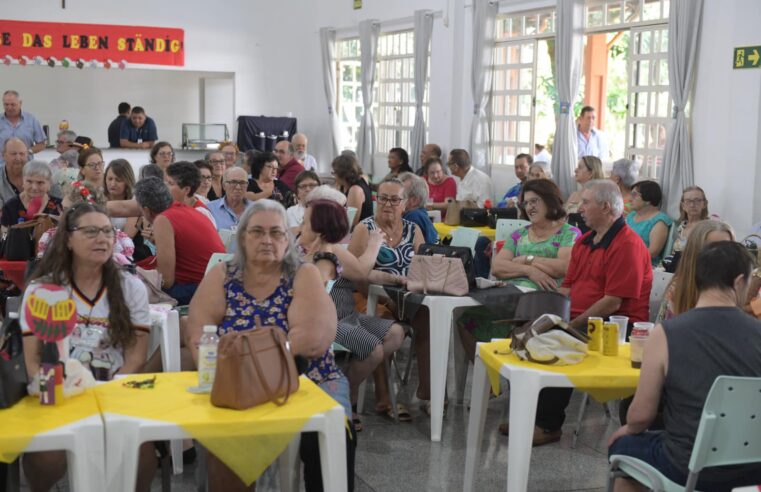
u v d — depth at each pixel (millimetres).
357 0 13367
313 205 4121
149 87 14141
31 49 13133
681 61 7570
